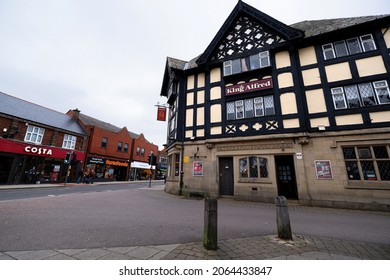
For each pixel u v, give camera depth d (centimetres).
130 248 361
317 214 741
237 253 351
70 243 381
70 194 1188
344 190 886
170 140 1517
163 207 808
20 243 373
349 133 918
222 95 1271
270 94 1131
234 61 1284
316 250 374
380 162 868
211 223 371
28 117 1894
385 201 816
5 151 1666
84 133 2478
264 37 1233
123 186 2127
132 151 3375
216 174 1163
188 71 1432
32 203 795
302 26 1326
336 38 1066
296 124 1026
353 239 442
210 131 1247
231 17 1343
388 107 888
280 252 361
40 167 1944
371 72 955
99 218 586
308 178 956
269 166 1049
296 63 1113
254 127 1124
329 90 1016
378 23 974
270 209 820
